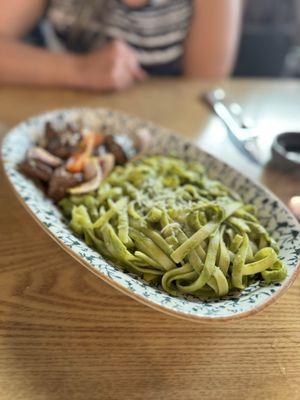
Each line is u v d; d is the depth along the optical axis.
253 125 1.09
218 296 0.56
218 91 1.25
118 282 0.51
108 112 0.94
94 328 0.54
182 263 0.59
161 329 0.55
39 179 0.76
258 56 1.89
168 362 0.51
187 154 0.85
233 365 0.51
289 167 0.89
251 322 0.57
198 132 1.04
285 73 1.98
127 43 1.43
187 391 0.48
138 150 0.87
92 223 0.65
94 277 0.61
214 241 0.59
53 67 1.21
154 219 0.62
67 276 0.61
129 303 0.58
